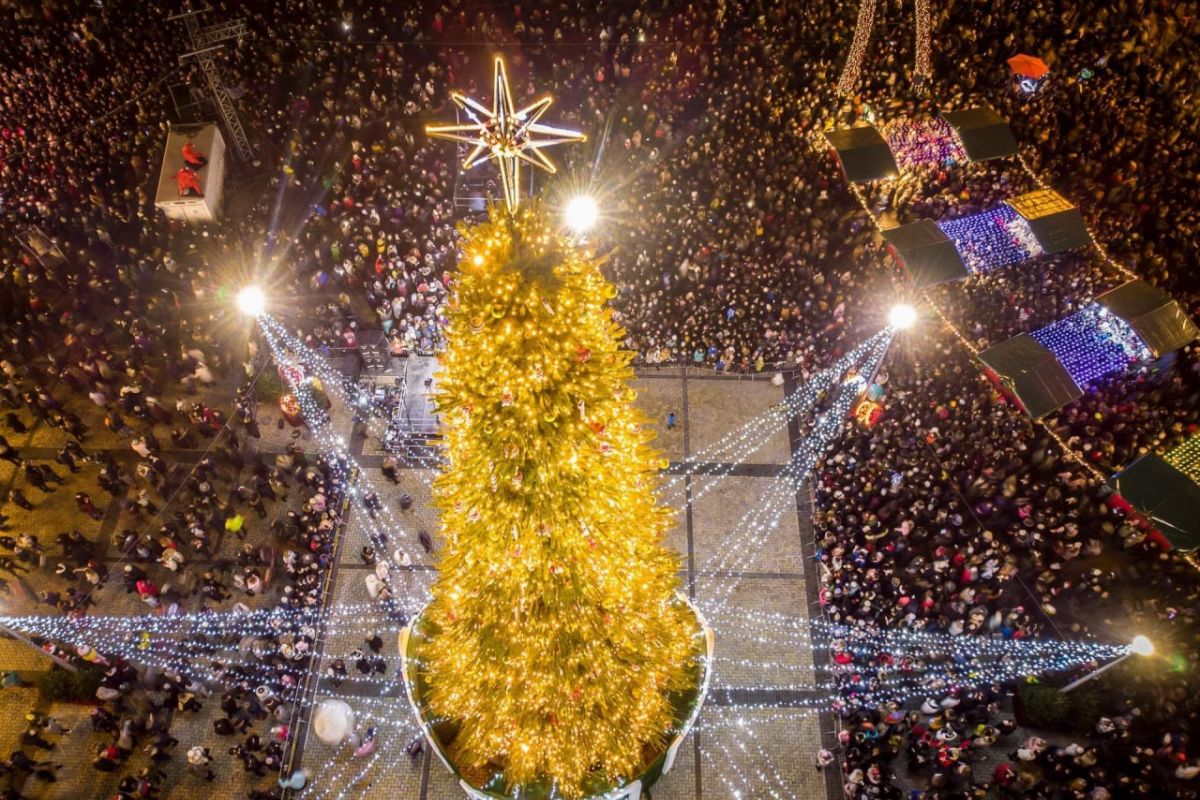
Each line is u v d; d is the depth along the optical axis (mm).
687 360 32844
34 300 32219
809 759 25250
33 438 30922
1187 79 38969
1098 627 26828
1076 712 24984
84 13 41625
